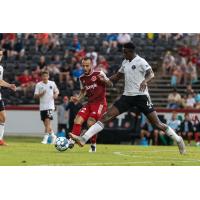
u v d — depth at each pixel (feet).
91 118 162.40
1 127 191.62
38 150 166.20
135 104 155.02
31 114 300.81
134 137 268.62
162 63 347.36
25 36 363.97
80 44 359.87
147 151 173.06
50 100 219.61
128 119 270.87
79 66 329.72
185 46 350.02
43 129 299.17
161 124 156.76
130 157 148.97
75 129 162.50
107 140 269.85
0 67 184.44
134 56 154.61
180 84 327.67
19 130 301.84
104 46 353.51
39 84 219.41
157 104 322.75
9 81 345.31
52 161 135.95
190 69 328.70
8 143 209.56
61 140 160.76
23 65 353.10
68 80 326.65
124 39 352.49
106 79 161.38
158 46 358.43
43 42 359.66
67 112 280.51
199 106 293.43
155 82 332.80
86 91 163.43
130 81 154.20
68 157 145.07
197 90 324.60
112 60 346.33
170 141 262.26
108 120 155.94
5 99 330.34
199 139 265.54
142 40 361.92
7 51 358.23
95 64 338.54
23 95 330.54
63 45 359.25
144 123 266.57
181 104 297.33
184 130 265.54
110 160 140.46
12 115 302.45
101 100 163.32
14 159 139.23
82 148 179.83
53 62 343.46
